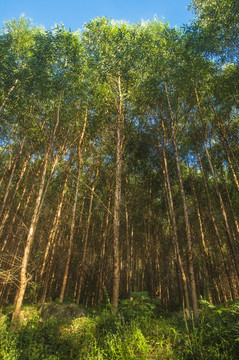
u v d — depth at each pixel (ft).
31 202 45.85
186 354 14.01
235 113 44.75
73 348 15.66
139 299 23.54
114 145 46.24
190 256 27.50
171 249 55.77
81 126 44.50
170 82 38.37
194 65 36.06
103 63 36.73
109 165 52.54
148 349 14.76
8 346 14.57
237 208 49.19
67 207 51.34
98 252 51.65
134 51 36.70
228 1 33.65
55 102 38.09
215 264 48.57
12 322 21.44
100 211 55.21
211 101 42.24
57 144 42.24
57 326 18.92
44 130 40.29
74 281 62.54
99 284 45.78
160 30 40.55
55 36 35.73
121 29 37.76
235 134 43.70
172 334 17.08
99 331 17.42
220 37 34.71
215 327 15.31
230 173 48.24
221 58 36.22
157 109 42.75
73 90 37.27
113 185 52.49
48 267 38.73
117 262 27.45
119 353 14.26
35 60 35.42
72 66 35.60
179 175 32.30
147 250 54.24
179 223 54.70
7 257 39.91
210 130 43.80
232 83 36.22
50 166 43.88
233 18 33.19
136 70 37.73
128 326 17.04
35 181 42.88
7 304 41.98
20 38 42.60
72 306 27.86
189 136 47.29
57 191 49.96
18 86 37.29
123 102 39.09
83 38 38.52
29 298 41.65
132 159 49.83
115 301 24.84
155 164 50.83
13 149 44.96
